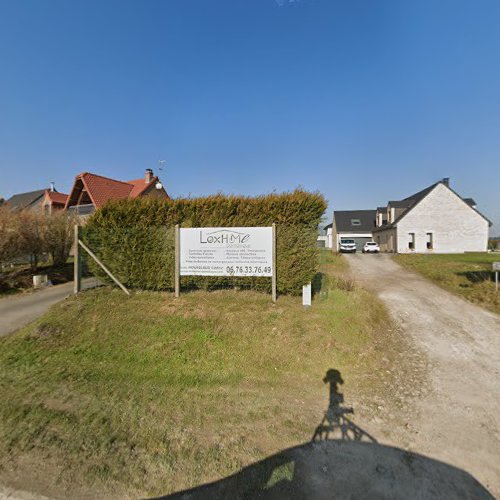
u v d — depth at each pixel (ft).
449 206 88.69
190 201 22.53
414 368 13.67
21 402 10.74
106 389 11.68
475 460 8.00
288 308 19.54
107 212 23.56
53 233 39.73
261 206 21.53
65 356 14.71
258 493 6.84
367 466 7.73
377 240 114.83
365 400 11.00
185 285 22.84
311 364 13.69
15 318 20.94
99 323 17.98
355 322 18.24
